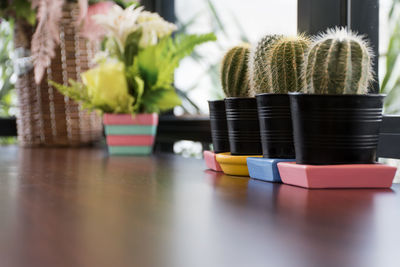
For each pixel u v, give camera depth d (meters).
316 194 0.60
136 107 1.32
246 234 0.38
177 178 0.79
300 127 0.65
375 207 0.51
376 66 1.01
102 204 0.54
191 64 1.76
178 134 1.61
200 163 1.09
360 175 0.64
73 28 1.65
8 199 0.58
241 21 1.71
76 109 1.69
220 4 1.77
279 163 0.70
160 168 0.97
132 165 1.04
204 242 0.36
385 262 0.30
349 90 0.64
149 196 0.60
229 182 0.74
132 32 1.30
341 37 0.66
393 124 0.91
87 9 1.55
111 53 1.34
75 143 1.69
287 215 0.47
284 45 0.73
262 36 0.78
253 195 0.60
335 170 0.64
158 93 1.30
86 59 1.67
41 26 1.50
